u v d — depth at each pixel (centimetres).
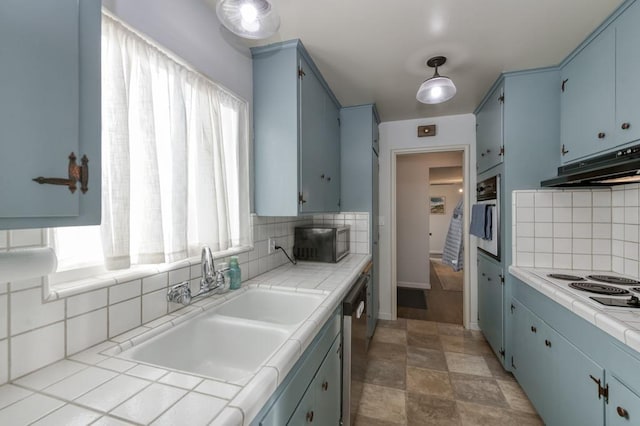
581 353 129
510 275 211
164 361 99
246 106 172
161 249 109
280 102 174
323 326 122
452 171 641
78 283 87
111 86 95
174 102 120
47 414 58
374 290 290
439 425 166
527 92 204
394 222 322
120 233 96
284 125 173
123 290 97
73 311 82
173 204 118
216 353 112
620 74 145
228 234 149
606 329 110
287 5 139
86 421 56
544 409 161
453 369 223
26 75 50
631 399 101
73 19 58
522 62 194
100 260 97
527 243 206
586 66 170
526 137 205
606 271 190
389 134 321
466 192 297
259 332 106
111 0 95
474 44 173
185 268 124
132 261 105
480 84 228
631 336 98
